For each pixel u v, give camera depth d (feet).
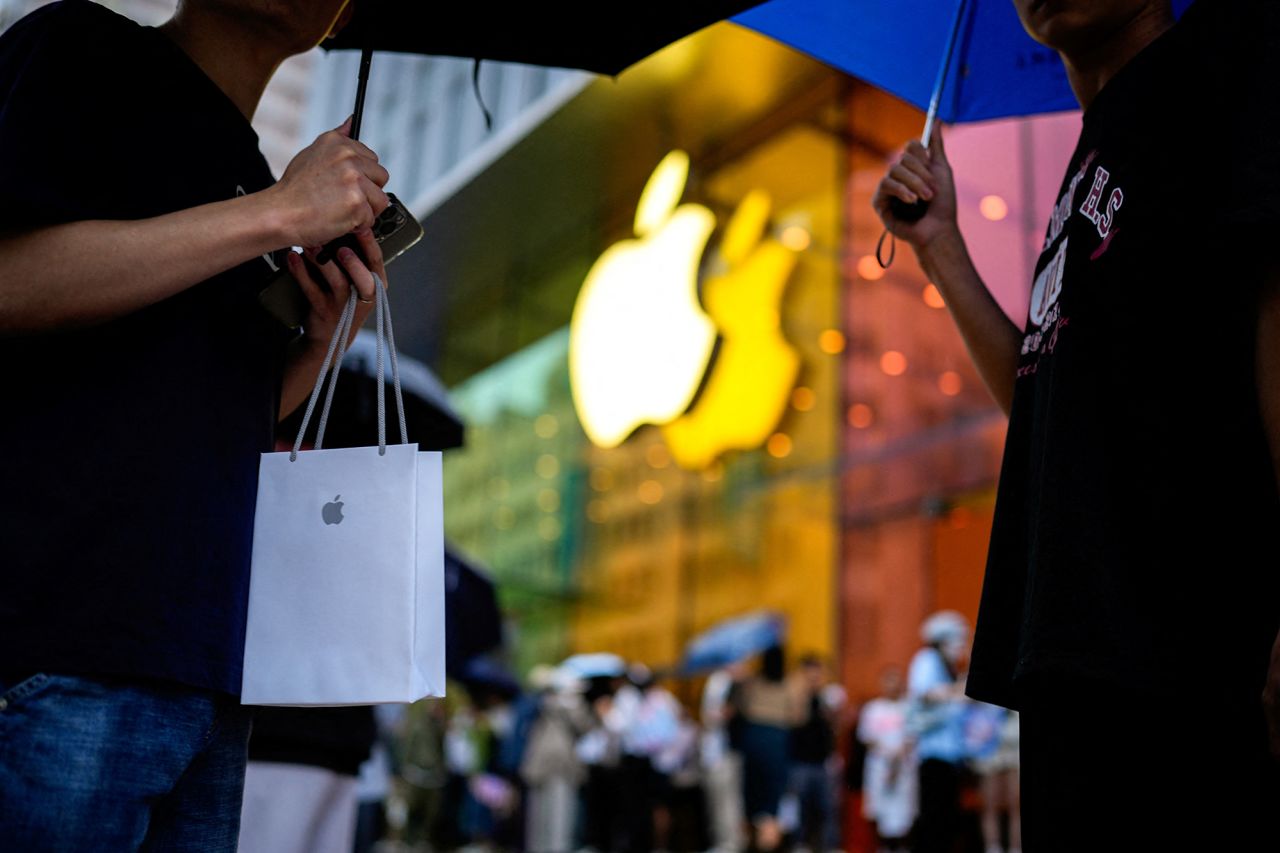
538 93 36.06
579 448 80.64
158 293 3.74
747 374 42.73
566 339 53.72
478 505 80.59
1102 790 4.05
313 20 4.60
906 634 52.11
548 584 80.02
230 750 4.22
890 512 53.47
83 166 3.82
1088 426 4.01
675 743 36.65
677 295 35.53
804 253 44.06
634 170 37.96
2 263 3.59
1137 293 4.03
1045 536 4.01
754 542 71.10
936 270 5.74
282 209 3.95
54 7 4.04
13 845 3.38
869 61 7.00
